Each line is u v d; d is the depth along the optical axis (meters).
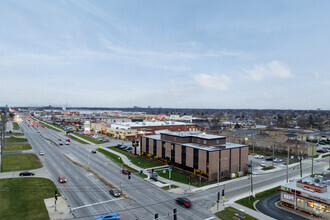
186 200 42.56
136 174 63.59
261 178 62.09
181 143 72.44
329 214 37.59
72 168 67.88
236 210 41.09
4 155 83.88
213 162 60.00
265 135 115.81
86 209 40.06
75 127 193.88
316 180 44.09
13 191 47.81
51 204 41.81
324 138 127.62
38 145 107.44
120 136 136.75
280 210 41.88
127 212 39.12
